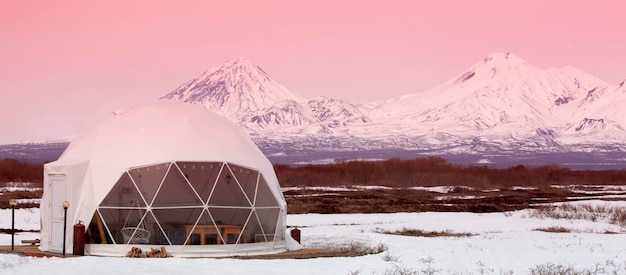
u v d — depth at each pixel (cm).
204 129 2348
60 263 1922
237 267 1969
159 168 2250
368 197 5744
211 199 2277
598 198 6034
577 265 2173
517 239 2891
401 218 4134
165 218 2238
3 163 7738
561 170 10156
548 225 3678
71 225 2222
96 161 2264
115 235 2222
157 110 2375
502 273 2006
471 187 7462
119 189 2238
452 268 2086
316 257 2284
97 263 1942
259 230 2358
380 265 2091
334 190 6506
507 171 9625
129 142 2283
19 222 3550
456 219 4094
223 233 2272
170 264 1975
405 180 7938
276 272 1911
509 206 5147
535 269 2080
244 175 2347
